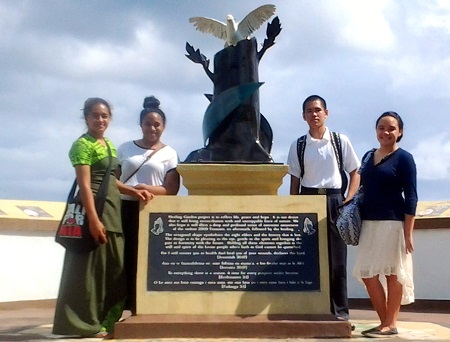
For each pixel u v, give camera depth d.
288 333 4.91
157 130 6.16
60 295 5.20
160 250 5.31
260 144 6.19
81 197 5.19
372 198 5.28
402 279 5.12
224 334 4.91
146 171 6.01
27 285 10.03
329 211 6.09
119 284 5.30
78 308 5.14
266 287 5.22
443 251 10.12
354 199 5.48
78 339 4.99
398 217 5.23
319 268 5.26
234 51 6.25
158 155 6.12
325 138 6.26
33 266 10.15
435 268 10.17
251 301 5.17
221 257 5.29
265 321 4.95
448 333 5.40
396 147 5.40
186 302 5.18
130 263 5.62
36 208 10.59
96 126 5.39
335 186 6.16
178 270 5.27
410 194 5.19
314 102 6.26
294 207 5.39
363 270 5.24
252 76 6.17
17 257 9.91
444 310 9.85
